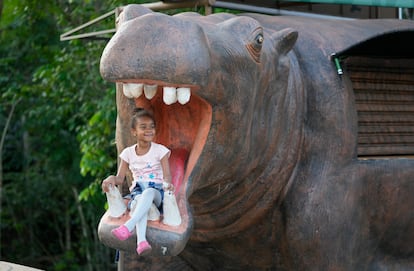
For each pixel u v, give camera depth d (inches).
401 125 177.0
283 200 152.8
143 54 116.8
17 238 640.4
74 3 459.2
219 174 137.3
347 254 155.3
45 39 493.7
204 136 129.7
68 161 550.3
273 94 145.7
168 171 127.9
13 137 616.4
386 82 174.6
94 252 580.4
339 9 236.7
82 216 563.5
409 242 171.8
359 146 167.0
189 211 126.7
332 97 154.4
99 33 263.1
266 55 141.9
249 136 139.4
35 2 456.8
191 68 118.0
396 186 163.0
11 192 602.2
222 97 128.6
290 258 154.7
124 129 137.1
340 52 153.5
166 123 136.2
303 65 157.0
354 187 154.7
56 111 470.9
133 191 128.3
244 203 150.7
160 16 121.3
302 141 153.3
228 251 162.2
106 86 417.1
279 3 214.1
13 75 537.6
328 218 151.0
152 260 176.6
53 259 613.9
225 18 144.0
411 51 169.8
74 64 418.0
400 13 255.0
